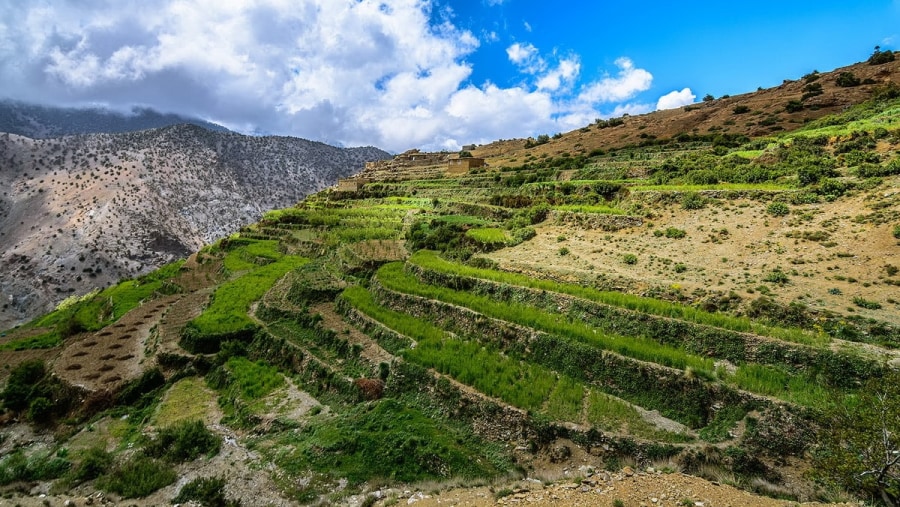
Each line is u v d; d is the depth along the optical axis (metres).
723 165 48.53
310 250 61.34
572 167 71.06
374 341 31.36
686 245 34.06
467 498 17.06
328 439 22.31
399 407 24.44
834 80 85.44
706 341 22.98
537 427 20.72
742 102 94.50
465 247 43.34
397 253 47.09
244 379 30.66
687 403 20.39
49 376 33.72
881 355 18.98
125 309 56.38
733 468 17.30
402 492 18.81
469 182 79.38
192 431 24.55
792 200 35.34
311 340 33.91
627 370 22.58
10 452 27.91
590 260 34.97
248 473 21.22
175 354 34.47
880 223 28.58
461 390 23.83
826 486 14.97
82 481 23.23
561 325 26.41
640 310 26.27
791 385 19.28
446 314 31.59
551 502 15.15
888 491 12.82
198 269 70.62
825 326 21.75
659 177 50.53
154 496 20.94
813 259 27.56
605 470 17.97
